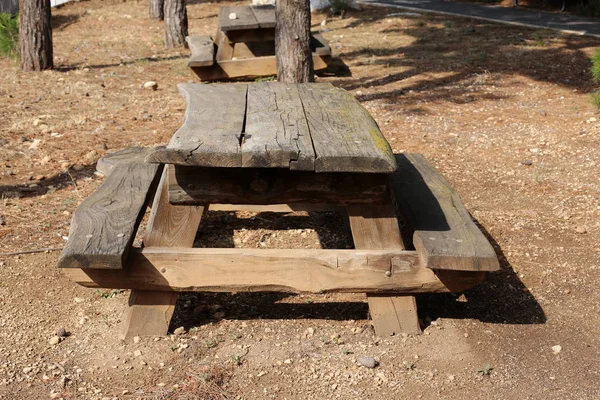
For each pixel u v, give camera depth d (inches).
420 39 522.9
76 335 151.3
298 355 144.8
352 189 147.2
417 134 309.1
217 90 187.8
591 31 534.9
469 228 151.0
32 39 427.2
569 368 143.7
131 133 303.3
